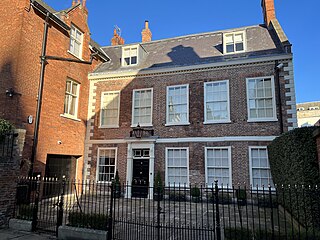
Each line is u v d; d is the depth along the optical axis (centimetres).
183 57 1553
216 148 1307
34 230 719
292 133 708
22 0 1172
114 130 1520
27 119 1139
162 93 1463
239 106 1306
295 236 516
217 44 1592
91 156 1531
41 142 1209
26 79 1154
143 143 1431
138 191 1397
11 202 770
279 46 1377
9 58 1133
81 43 1581
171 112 1433
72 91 1497
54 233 695
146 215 916
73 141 1447
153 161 1393
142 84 1517
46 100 1259
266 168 1212
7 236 666
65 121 1389
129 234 674
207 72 1395
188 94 1407
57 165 1349
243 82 1323
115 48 1970
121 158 1469
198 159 1323
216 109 1350
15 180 790
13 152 791
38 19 1248
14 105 1087
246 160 1244
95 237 625
